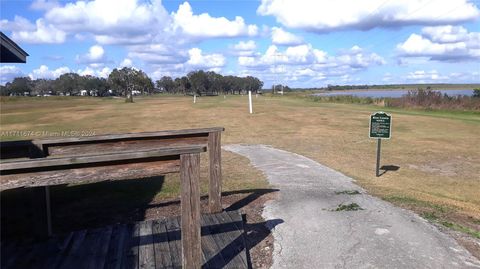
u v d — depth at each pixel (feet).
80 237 17.57
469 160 40.86
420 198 24.94
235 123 74.43
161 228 18.48
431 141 53.36
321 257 16.42
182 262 13.83
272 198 24.20
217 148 21.06
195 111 106.01
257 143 49.96
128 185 27.96
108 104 179.01
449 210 22.52
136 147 20.51
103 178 13.28
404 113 102.47
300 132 61.05
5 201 24.23
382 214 21.06
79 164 12.89
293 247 17.29
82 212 21.95
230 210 21.95
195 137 21.27
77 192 26.25
